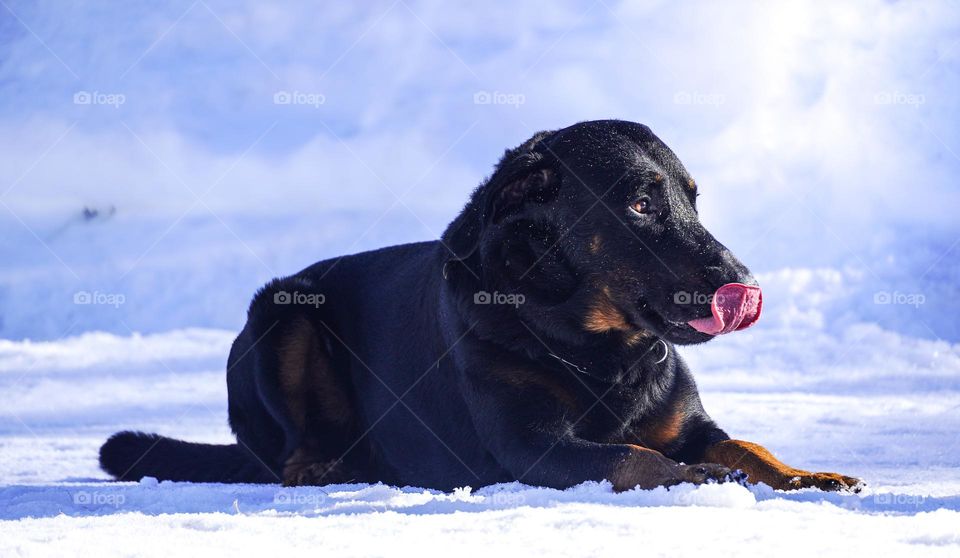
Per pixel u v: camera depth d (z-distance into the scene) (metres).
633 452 4.58
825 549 3.01
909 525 3.41
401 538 3.33
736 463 4.91
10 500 5.24
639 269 5.07
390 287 6.35
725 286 4.87
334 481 6.32
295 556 3.05
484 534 3.37
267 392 6.46
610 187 5.13
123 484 6.26
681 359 5.64
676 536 3.23
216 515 4.08
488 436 5.25
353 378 6.45
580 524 3.48
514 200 5.22
